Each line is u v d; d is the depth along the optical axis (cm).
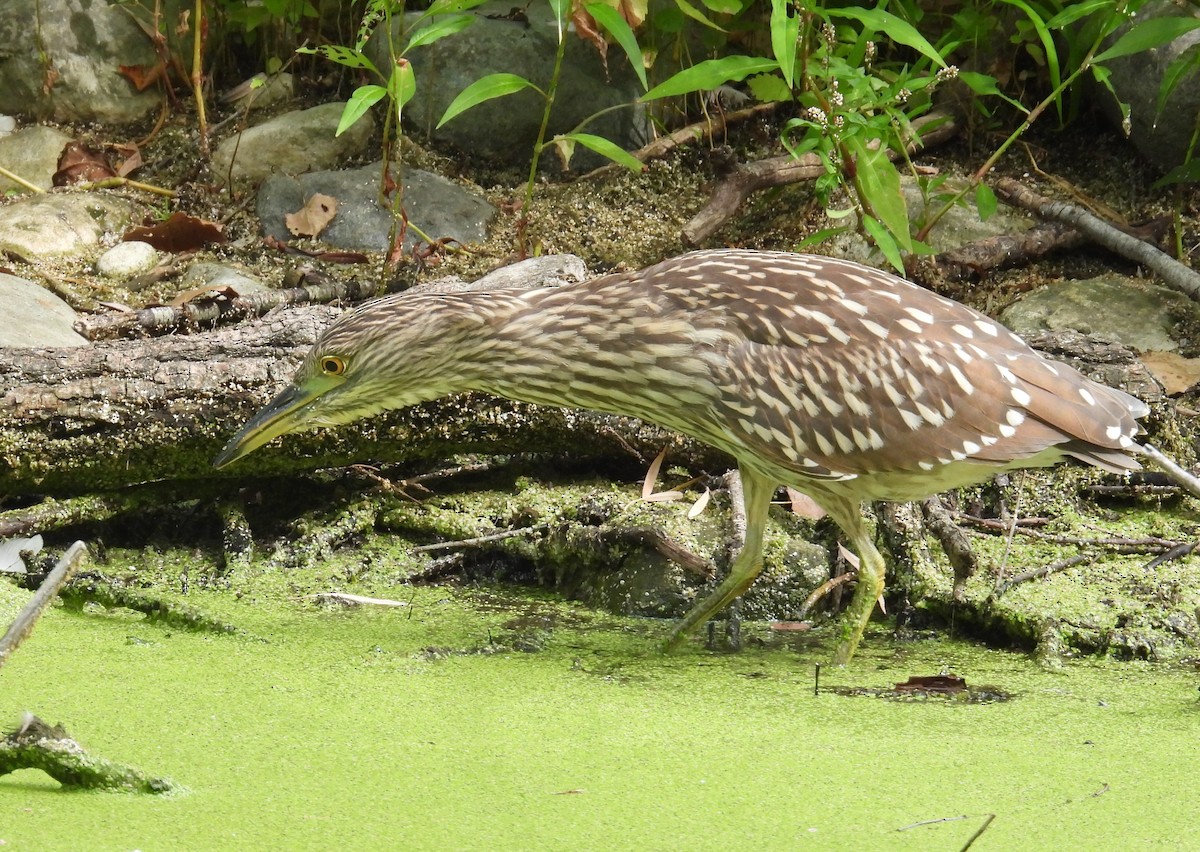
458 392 970
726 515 1048
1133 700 834
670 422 907
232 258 1423
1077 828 659
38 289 1252
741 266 886
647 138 1540
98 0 1605
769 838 648
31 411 1031
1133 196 1423
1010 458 842
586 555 1034
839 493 892
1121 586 978
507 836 650
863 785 708
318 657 898
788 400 852
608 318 885
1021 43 1483
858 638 907
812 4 1151
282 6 1531
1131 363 1105
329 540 1079
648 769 727
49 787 702
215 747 753
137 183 1520
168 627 957
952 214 1390
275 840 644
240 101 1628
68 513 1063
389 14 1247
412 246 1420
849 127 1177
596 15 1141
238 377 1055
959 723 796
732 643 942
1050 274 1357
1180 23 1130
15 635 623
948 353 845
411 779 713
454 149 1543
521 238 1347
